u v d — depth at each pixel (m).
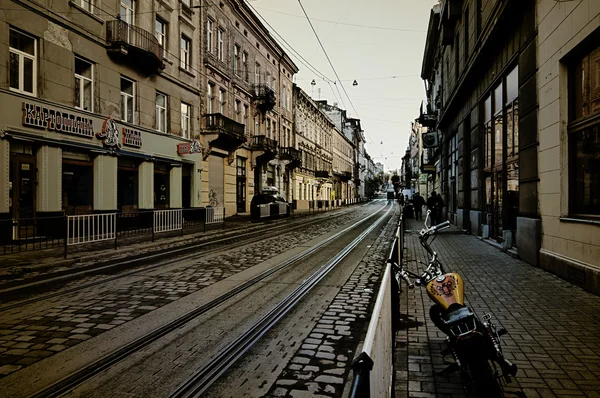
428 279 4.09
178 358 4.36
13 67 13.20
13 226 10.66
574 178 7.79
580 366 3.93
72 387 3.70
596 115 6.88
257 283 8.02
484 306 6.03
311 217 32.31
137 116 19.08
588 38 6.93
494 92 13.65
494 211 13.74
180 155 22.47
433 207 19.91
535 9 9.24
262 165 35.22
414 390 3.57
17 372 4.00
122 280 8.29
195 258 11.12
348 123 87.38
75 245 11.66
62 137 14.72
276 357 4.42
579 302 6.14
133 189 18.98
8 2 12.81
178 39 22.48
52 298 6.87
